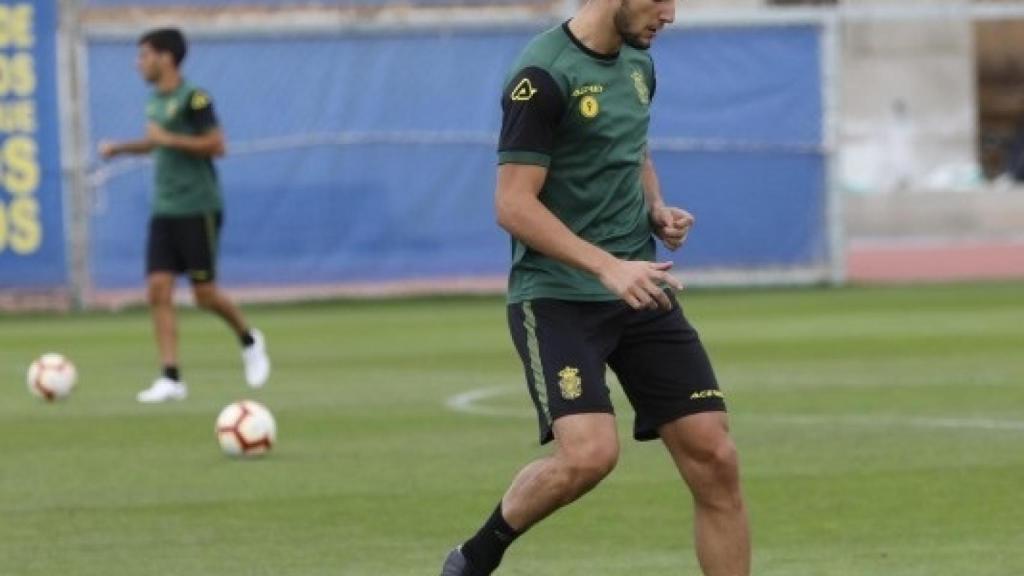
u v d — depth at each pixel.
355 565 28.33
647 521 31.45
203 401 50.62
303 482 35.97
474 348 65.88
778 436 41.09
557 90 22.67
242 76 86.31
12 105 84.75
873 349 62.00
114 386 55.09
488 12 87.94
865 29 148.62
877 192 131.50
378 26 87.06
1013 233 130.75
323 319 80.62
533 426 44.03
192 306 89.94
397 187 88.00
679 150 89.88
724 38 89.69
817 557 28.45
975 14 91.69
